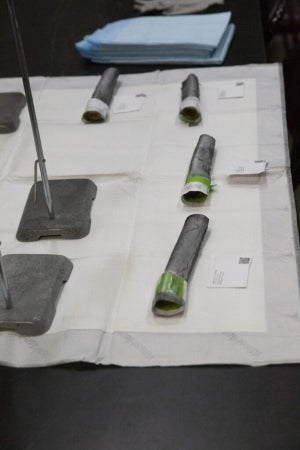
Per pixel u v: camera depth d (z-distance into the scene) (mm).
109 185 1444
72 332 1093
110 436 945
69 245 1285
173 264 1152
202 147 1450
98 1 2266
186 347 1052
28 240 1305
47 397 1006
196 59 1864
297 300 1110
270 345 1038
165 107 1693
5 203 1430
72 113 1722
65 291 1181
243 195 1359
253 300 1117
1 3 2301
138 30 1939
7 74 1926
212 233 1266
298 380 991
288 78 1804
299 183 1463
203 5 2119
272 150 1490
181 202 1359
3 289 1087
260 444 915
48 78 1878
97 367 1041
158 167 1481
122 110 1699
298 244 1223
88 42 1916
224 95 1703
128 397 994
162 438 935
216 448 916
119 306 1138
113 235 1297
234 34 1983
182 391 994
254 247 1226
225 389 990
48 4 2283
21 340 1091
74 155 1557
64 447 938
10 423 975
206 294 1136
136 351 1055
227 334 1063
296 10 2293
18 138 1643
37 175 1440
